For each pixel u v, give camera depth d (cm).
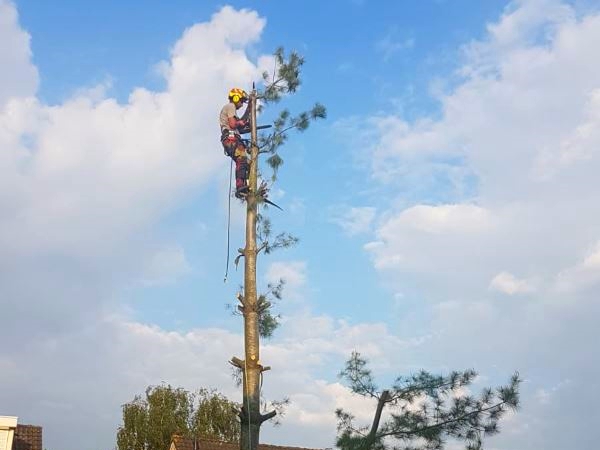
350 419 1332
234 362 1298
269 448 2909
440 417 1280
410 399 1302
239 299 1339
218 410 4172
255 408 1260
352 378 1343
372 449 1276
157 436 4016
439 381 1302
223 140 1431
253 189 1397
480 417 1265
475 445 1252
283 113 1443
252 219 1379
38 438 2866
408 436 1275
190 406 4253
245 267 1354
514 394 1271
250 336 1307
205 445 2892
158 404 4175
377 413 1320
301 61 1464
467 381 1297
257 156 1423
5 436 2503
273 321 1325
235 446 2955
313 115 1448
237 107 1466
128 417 4150
